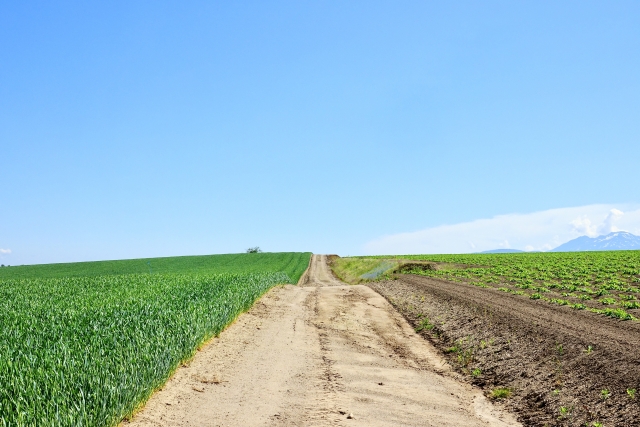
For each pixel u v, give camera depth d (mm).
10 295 24578
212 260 89625
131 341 10898
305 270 77062
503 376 12414
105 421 7477
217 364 12695
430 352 16266
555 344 13070
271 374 12180
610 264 39375
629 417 8320
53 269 73375
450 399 11117
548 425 9188
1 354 9469
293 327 19141
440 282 33438
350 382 11945
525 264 45062
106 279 34812
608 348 11711
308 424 8750
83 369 8242
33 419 6457
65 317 14977
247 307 22031
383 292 32281
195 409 9273
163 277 35500
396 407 10219
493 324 16859
